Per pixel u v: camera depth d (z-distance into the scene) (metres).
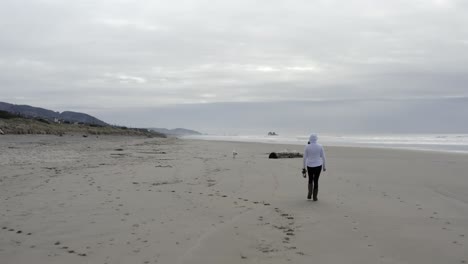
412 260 5.47
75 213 7.95
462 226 7.31
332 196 10.40
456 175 14.73
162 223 7.31
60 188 10.72
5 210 8.09
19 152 23.09
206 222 7.45
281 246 6.05
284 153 22.75
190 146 38.47
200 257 5.50
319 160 9.78
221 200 9.62
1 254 5.55
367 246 6.09
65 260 5.33
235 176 14.10
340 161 20.78
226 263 5.29
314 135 9.95
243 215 8.06
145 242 6.15
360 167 17.64
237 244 6.12
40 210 8.14
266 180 13.17
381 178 13.91
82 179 12.42
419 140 57.31
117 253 5.63
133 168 15.95
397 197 10.25
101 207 8.52
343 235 6.68
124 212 8.12
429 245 6.14
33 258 5.40
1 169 14.48
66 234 6.52
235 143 48.69
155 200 9.42
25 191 10.19
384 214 8.28
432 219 7.84
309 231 6.93
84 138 54.84
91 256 5.50
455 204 9.34
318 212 8.45
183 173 14.67
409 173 15.34
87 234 6.54
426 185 12.29
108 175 13.57
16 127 56.38
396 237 6.57
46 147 29.44
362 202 9.58
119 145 37.97
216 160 20.73
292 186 11.98
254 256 5.58
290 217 7.98
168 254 5.61
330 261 5.40
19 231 6.65
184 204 9.05
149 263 5.25
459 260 5.48
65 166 16.12
